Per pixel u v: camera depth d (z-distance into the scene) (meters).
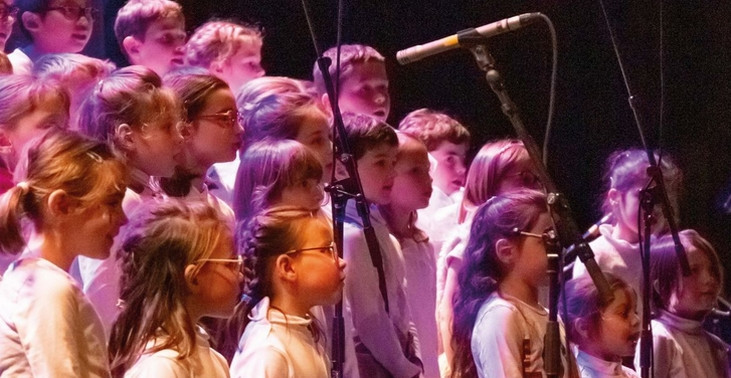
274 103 7.23
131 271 5.26
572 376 6.67
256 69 9.02
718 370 7.97
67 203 5.04
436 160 9.23
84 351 4.96
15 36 8.82
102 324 5.14
